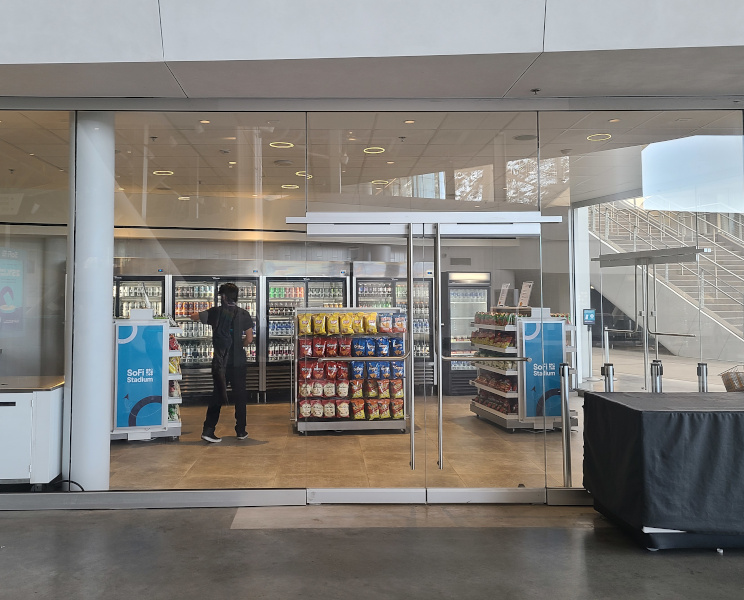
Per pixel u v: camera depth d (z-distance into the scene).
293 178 5.38
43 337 5.46
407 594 3.45
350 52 4.33
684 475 3.96
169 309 5.32
